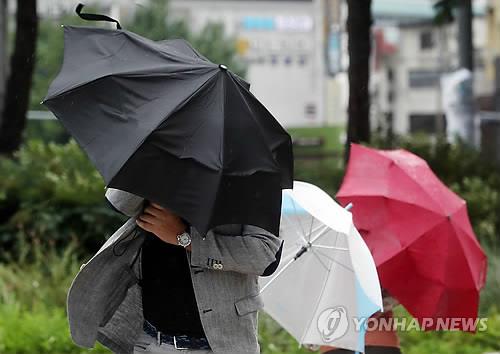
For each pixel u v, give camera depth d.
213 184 8.66
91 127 8.97
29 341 17.78
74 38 9.91
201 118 8.95
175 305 9.64
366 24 25.94
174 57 9.59
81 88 9.14
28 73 26.64
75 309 9.76
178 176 8.71
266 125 9.45
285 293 12.28
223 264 9.38
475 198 27.31
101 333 9.96
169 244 9.71
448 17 30.55
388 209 12.73
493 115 46.62
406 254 12.56
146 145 8.66
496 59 49.12
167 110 8.86
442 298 12.62
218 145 8.83
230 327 9.53
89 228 23.58
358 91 26.03
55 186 23.84
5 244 23.52
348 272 11.97
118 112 9.00
